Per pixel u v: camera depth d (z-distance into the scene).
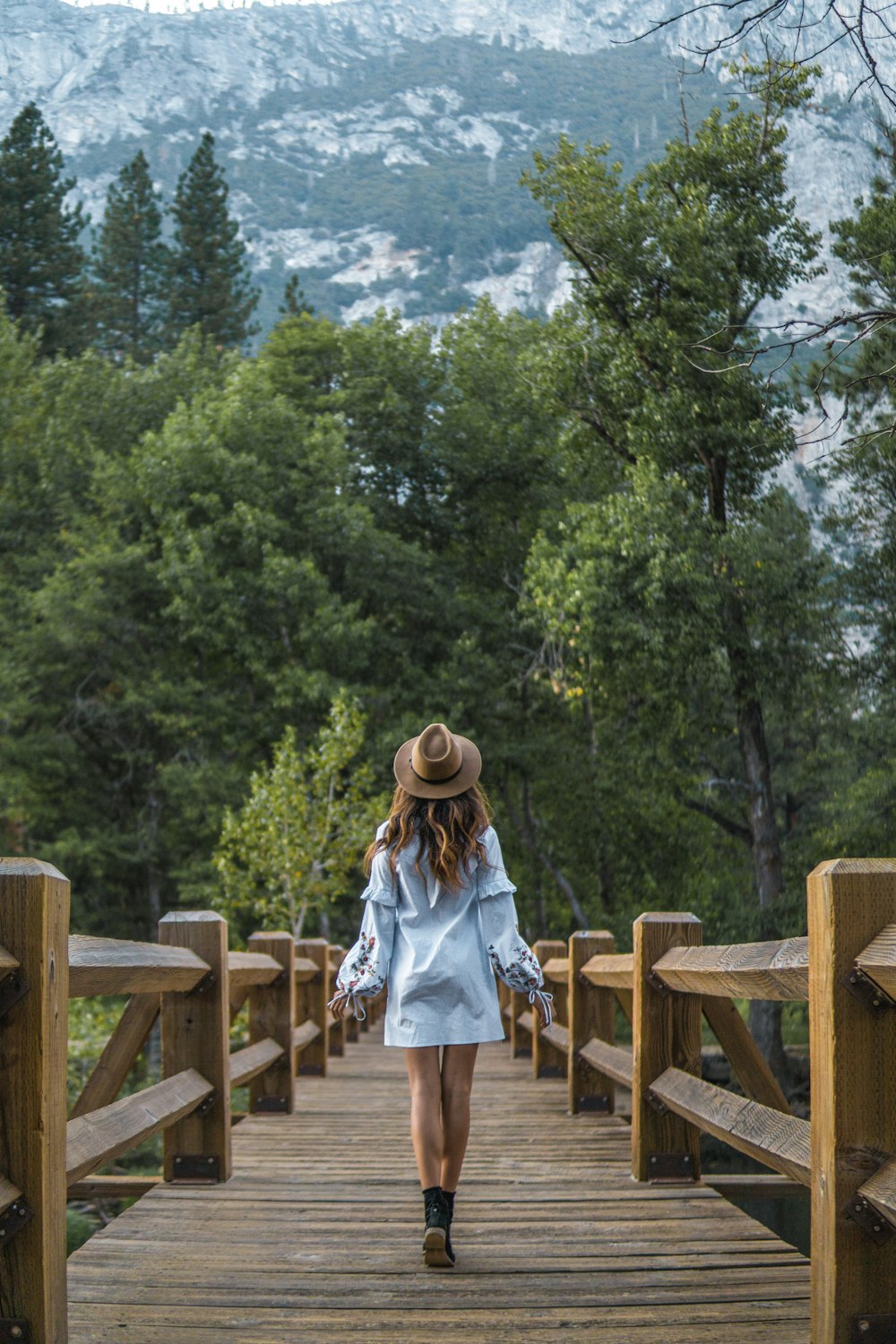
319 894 19.22
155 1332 3.06
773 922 18.03
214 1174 4.95
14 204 44.09
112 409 32.47
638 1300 3.33
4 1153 2.55
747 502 17.86
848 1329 2.52
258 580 25.72
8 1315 2.52
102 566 27.47
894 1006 2.54
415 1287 3.47
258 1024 7.28
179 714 27.62
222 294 49.56
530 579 18.08
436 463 29.73
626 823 25.34
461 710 25.98
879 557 18.00
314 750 20.67
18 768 28.25
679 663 16.61
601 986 6.82
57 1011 2.67
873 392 16.36
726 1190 4.95
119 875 31.00
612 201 17.41
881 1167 2.52
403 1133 6.45
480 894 3.86
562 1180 5.01
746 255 17.11
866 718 19.55
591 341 18.45
